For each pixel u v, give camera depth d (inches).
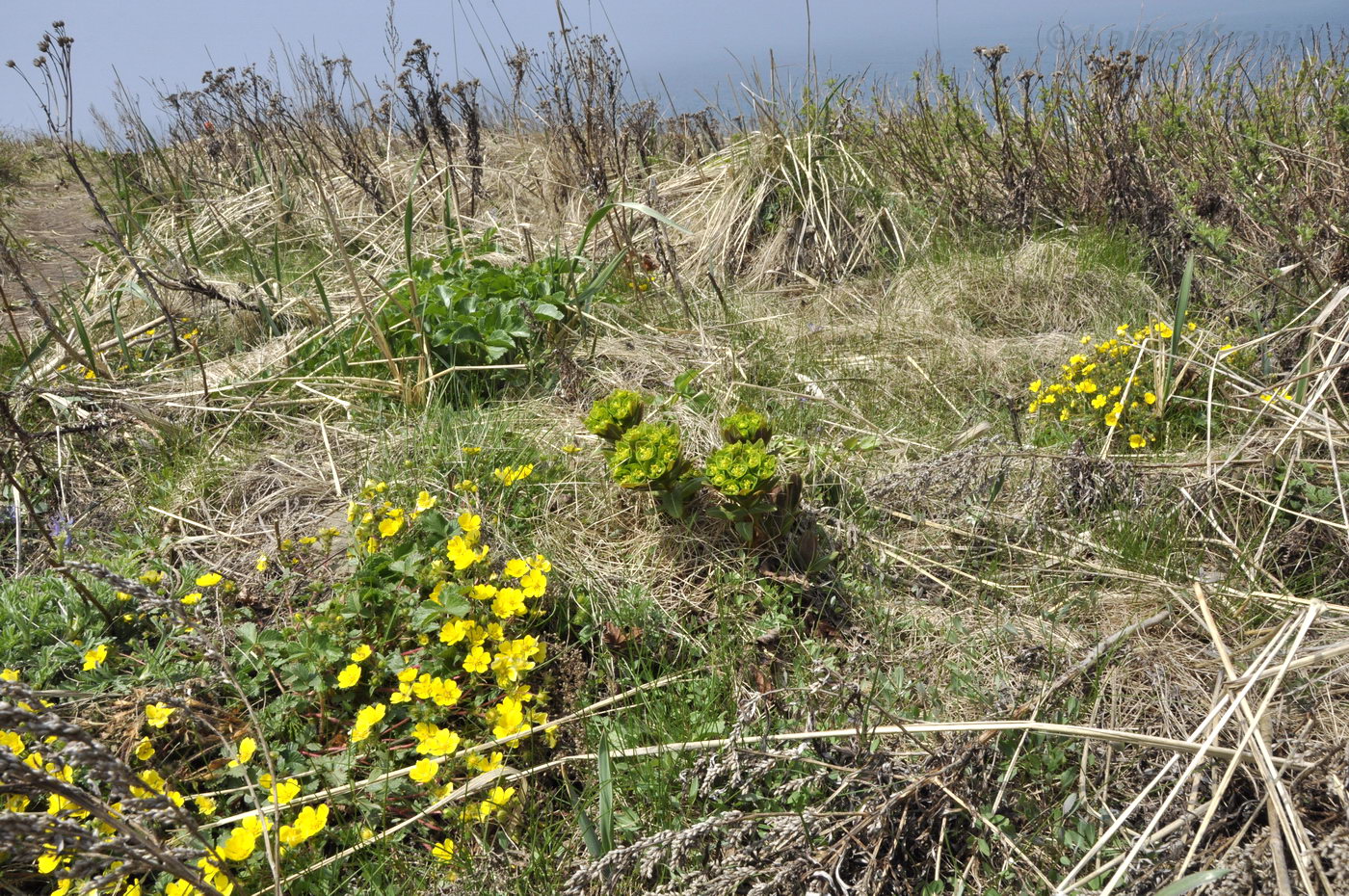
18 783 56.1
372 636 92.5
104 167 329.1
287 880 70.6
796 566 106.7
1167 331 132.8
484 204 258.1
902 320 172.6
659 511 112.5
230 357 166.6
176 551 115.0
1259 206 176.2
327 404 145.6
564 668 92.4
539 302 162.1
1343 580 96.7
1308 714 76.0
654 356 158.6
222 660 74.0
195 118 293.6
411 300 152.4
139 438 139.2
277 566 107.4
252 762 81.8
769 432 111.9
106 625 97.7
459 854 73.2
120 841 58.9
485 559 95.5
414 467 121.0
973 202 221.0
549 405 144.6
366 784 79.6
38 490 127.8
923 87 237.1
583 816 69.2
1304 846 59.5
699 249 214.8
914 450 128.5
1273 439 113.8
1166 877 65.4
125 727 82.8
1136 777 76.4
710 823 65.8
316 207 258.2
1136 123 197.5
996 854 72.1
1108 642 85.6
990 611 100.0
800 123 227.9
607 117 215.8
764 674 91.7
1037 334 166.9
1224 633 91.1
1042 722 77.8
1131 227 191.6
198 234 251.6
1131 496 107.7
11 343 175.8
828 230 205.9
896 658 93.4
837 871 66.1
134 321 186.1
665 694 89.5
